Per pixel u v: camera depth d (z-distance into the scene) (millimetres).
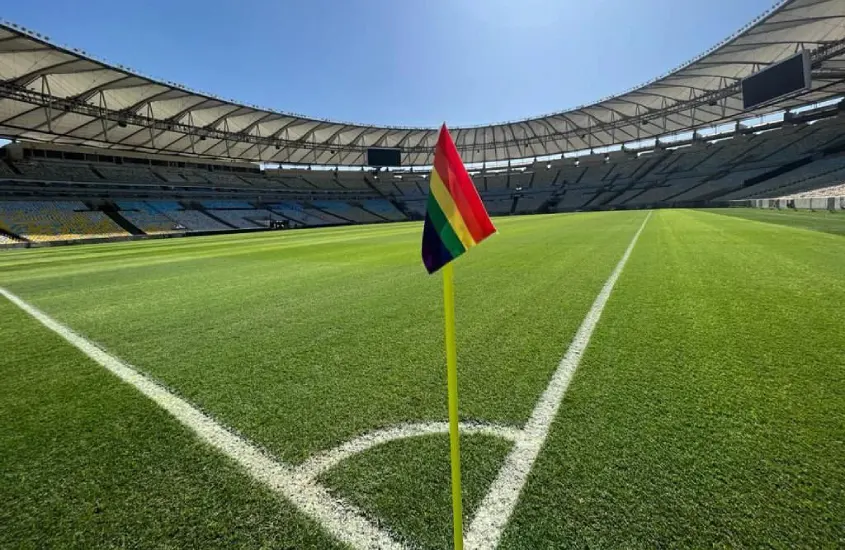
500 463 1815
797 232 10609
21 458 2016
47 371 3178
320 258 10344
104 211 34312
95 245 22375
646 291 4898
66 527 1563
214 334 4004
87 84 25156
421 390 2598
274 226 41094
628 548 1344
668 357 2910
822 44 25000
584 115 45344
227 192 45625
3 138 32156
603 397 2369
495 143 56062
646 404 2268
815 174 32875
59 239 28906
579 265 7062
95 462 1970
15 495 1748
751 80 26938
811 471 1671
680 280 5414
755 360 2797
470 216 1314
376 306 4867
